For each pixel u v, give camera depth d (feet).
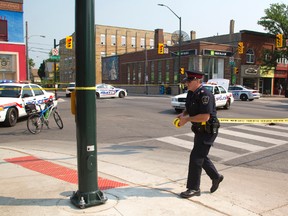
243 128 41.14
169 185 17.65
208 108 14.94
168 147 29.14
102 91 100.37
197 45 136.46
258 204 15.43
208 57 140.67
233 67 146.30
